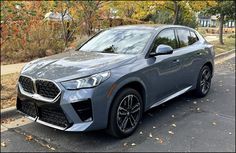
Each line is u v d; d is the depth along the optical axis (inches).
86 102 165.5
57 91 166.2
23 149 175.6
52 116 173.3
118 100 178.1
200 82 277.7
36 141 185.8
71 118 165.2
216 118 230.1
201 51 274.1
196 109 250.7
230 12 816.9
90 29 487.2
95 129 171.0
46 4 416.5
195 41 279.0
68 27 484.4
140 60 199.2
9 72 363.9
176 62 233.5
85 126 166.6
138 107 195.6
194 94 284.2
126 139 187.9
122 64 186.1
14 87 290.5
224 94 302.8
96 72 171.0
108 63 183.0
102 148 176.2
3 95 263.0
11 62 438.9
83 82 166.2
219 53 651.5
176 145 181.8
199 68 272.8
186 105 261.0
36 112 179.6
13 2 283.0
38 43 478.9
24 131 200.8
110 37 234.7
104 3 514.6
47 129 202.8
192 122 220.1
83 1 442.9
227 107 258.7
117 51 213.5
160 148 177.3
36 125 210.1
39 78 174.4
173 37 245.0
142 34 224.4
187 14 849.5
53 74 173.2
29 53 466.3
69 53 218.7
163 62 216.8
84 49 231.0
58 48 495.8
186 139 190.7
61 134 194.5
